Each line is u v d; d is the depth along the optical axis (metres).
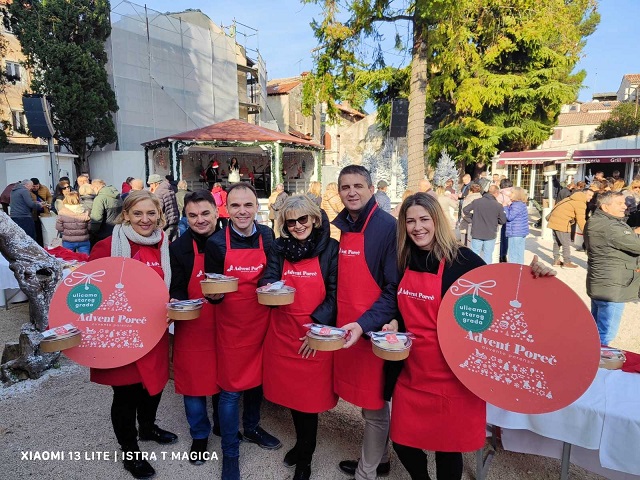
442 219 2.15
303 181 22.14
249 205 2.57
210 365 2.77
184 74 21.61
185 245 2.82
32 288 4.07
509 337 2.00
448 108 24.61
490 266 2.05
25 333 4.14
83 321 2.51
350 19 12.05
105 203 7.03
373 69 13.34
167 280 2.75
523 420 2.41
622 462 2.13
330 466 2.87
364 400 2.38
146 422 3.11
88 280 2.52
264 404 3.74
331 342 2.03
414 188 12.02
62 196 10.37
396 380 2.32
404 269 2.30
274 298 2.22
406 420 2.21
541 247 11.61
